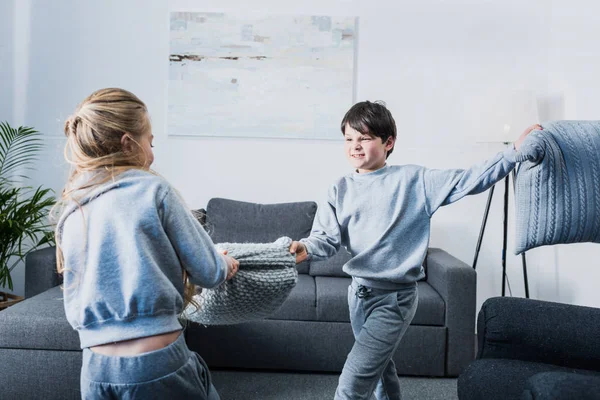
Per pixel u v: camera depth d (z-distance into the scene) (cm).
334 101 307
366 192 152
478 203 308
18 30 302
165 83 305
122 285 99
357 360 139
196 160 308
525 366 126
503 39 305
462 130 306
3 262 265
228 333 232
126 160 109
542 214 130
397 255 146
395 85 306
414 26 305
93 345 101
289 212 286
